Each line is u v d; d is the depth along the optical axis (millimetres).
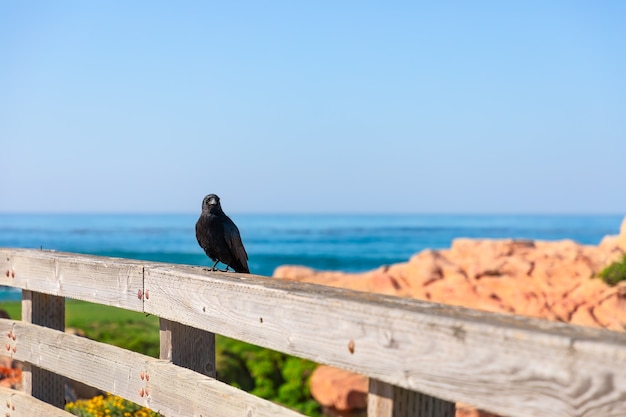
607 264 25406
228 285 3258
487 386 2160
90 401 8047
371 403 2588
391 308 2477
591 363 1917
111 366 4035
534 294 24188
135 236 146000
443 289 26203
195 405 3426
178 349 3758
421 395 2486
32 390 4754
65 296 4512
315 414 17812
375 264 87312
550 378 2008
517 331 2090
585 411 1924
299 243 125438
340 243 126375
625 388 1846
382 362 2479
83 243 122625
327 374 18062
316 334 2752
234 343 20688
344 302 2633
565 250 30344
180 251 102438
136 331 20766
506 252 31297
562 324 2199
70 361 4367
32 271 4801
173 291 3658
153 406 3715
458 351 2242
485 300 24312
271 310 2988
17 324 4867
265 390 18688
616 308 22062
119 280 4078
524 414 2066
